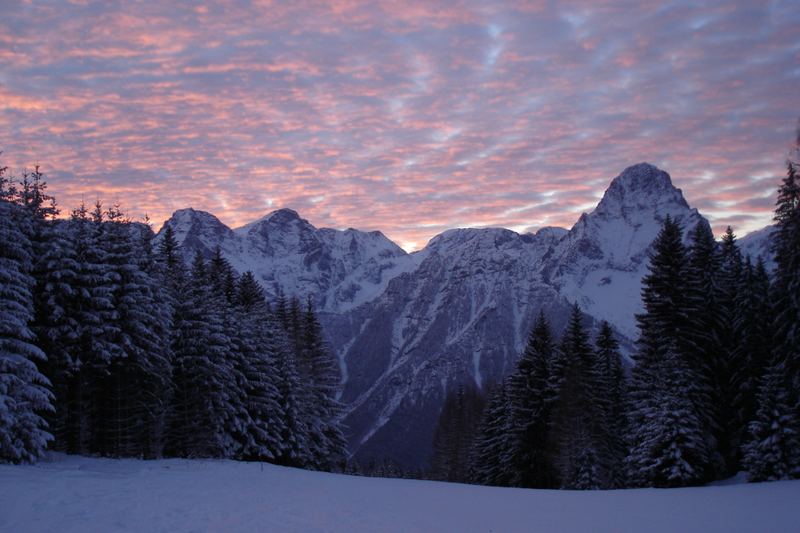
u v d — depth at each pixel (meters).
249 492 23.09
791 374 36.41
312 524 16.59
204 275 53.94
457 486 33.41
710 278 45.94
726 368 44.16
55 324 33.34
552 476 50.91
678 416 39.06
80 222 36.69
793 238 35.75
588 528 17.81
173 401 43.72
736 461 42.84
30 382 27.75
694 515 20.03
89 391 35.75
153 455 41.22
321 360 64.88
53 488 18.98
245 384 47.78
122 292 37.03
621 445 50.62
